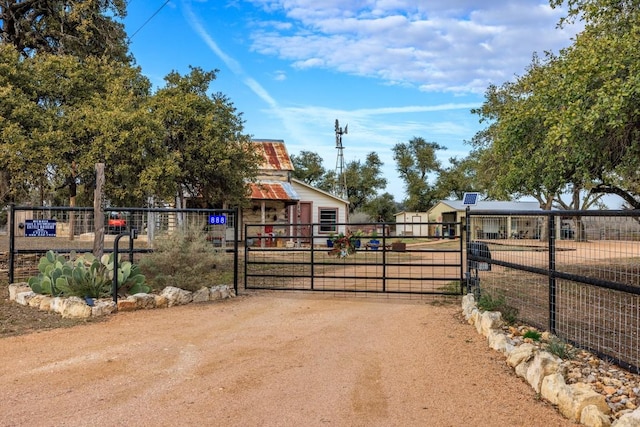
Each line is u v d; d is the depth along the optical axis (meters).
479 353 5.35
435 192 55.56
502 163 11.65
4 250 13.32
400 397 4.12
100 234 8.95
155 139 13.92
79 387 4.35
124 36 19.20
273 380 4.54
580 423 3.51
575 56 7.90
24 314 7.42
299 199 25.19
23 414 3.76
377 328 6.70
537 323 6.07
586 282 4.72
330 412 3.80
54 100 14.13
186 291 8.70
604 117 7.04
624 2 7.92
